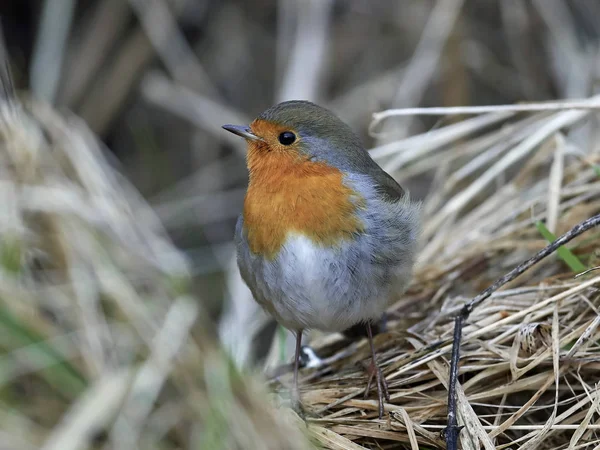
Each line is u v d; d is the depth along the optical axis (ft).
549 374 22.54
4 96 26.48
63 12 41.27
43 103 28.04
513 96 42.32
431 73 40.45
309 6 41.96
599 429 21.42
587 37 41.63
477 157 33.35
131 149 44.88
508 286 27.45
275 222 23.49
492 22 43.91
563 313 24.49
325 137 23.89
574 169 29.99
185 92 42.68
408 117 39.73
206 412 18.86
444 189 31.63
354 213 23.30
